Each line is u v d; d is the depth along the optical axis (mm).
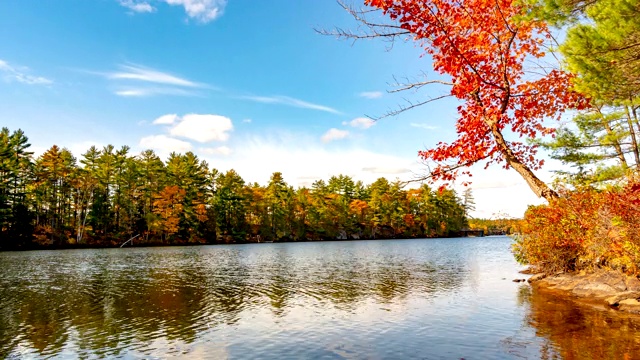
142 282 20672
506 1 10984
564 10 8125
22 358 8680
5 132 54188
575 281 15945
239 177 77125
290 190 84562
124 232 61031
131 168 63781
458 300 14492
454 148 11594
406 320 11602
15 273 24547
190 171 71750
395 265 29609
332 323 11484
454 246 59469
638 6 6762
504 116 12039
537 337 9297
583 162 18109
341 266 29328
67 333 10633
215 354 8828
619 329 9656
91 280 21469
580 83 8656
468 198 103875
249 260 35375
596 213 14062
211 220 73625
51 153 56031
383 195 92438
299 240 84188
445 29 10945
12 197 50375
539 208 18000
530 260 19516
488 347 8750
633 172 12781
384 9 10227
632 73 7910
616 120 16922
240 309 13688
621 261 13328
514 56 12312
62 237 53906
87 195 59750
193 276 23438
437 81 11867
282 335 10297
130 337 10219
